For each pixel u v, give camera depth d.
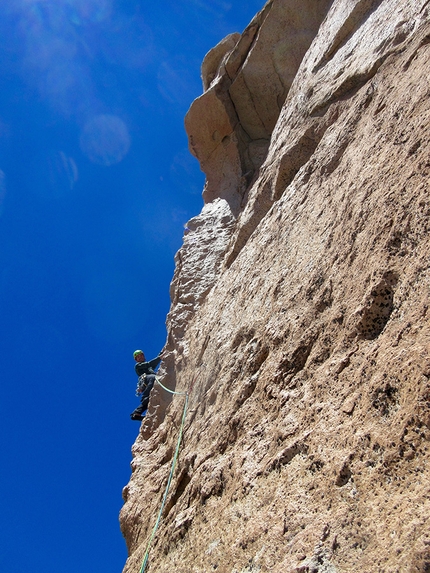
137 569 5.90
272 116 10.31
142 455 8.17
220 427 5.10
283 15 9.77
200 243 10.18
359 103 5.46
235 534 3.66
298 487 3.30
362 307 3.61
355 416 3.17
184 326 9.12
